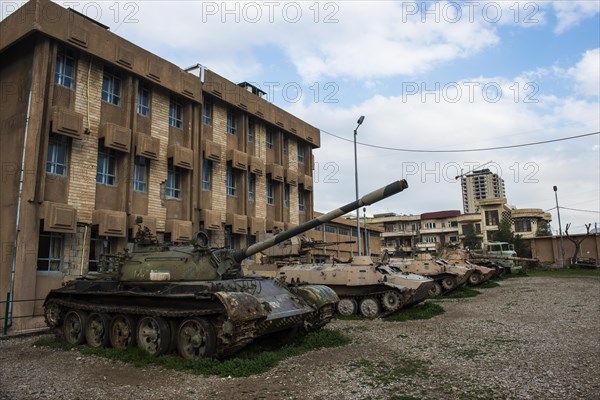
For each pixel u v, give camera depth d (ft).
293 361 30.58
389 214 269.64
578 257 156.66
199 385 25.31
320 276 57.31
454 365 28.43
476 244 196.85
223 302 28.89
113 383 26.22
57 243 54.03
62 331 40.86
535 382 24.30
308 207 106.52
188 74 71.72
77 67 57.47
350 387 24.16
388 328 44.83
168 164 69.77
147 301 34.71
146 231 41.88
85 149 56.95
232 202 82.28
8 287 49.88
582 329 40.09
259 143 90.22
